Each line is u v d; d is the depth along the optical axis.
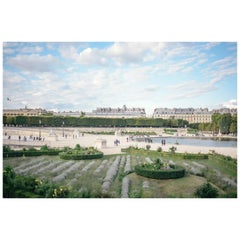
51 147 43.06
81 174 34.50
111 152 43.56
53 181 32.66
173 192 32.47
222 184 33.59
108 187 32.09
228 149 40.69
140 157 41.34
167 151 42.09
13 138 44.09
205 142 45.03
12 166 36.78
